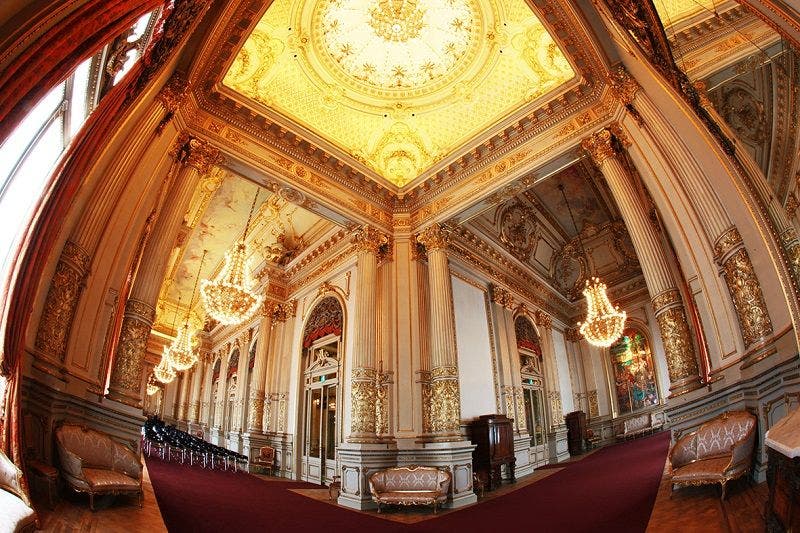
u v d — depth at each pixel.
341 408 10.52
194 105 7.48
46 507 3.49
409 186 10.48
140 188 6.04
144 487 5.70
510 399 11.91
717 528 3.31
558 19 6.82
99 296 5.25
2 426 3.22
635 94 6.60
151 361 19.22
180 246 14.31
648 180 6.46
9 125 2.07
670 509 4.32
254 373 13.48
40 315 4.30
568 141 8.07
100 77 3.76
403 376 9.27
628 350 16.42
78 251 4.86
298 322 13.23
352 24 8.90
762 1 2.64
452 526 5.85
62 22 2.21
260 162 8.52
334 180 9.77
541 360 14.48
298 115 9.41
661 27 4.48
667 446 9.96
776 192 4.02
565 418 14.80
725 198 4.88
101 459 4.55
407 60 9.58
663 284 6.23
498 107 9.44
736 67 5.55
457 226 11.12
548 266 16.56
